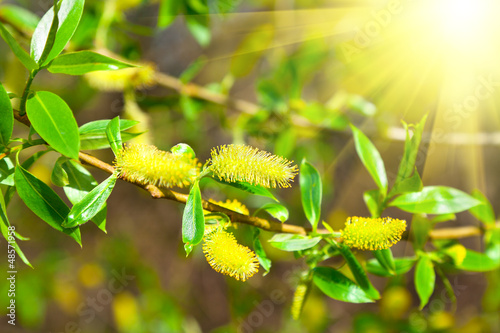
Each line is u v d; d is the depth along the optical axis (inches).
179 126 38.5
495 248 22.4
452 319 33.0
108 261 41.5
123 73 24.3
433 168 48.9
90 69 18.9
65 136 18.4
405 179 20.6
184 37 46.6
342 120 32.5
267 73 35.5
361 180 50.8
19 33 24.5
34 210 19.0
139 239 50.6
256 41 32.9
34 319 38.2
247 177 19.2
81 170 19.9
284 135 32.2
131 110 24.6
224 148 19.3
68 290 40.4
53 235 41.4
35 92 18.7
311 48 34.2
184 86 31.0
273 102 32.1
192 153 19.3
